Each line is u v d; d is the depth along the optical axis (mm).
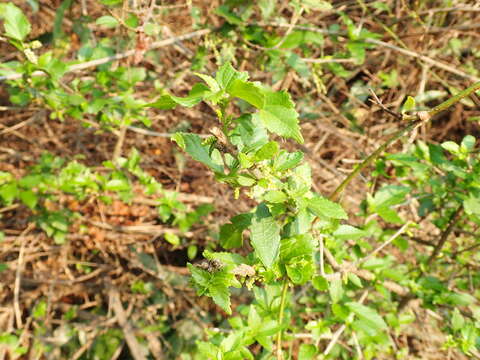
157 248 3490
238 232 1305
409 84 3789
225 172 1118
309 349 1479
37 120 3629
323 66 3281
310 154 3396
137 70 2574
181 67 3543
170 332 3168
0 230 3305
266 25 2611
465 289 2410
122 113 2678
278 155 1154
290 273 1202
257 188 1103
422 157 2049
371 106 3820
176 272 3330
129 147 3721
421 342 2814
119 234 3309
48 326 3064
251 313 1400
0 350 2828
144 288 3252
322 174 3477
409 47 3555
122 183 2688
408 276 2562
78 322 3195
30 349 2992
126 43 2969
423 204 2330
